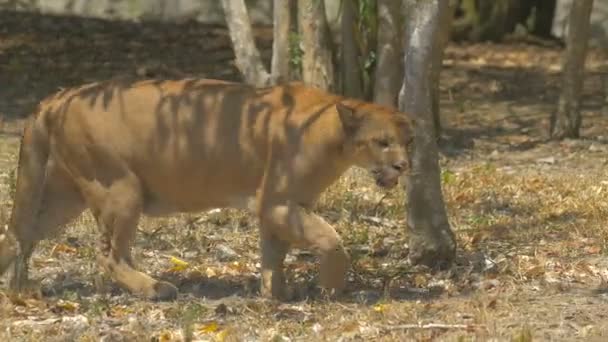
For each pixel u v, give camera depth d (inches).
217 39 1190.3
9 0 1267.2
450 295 465.7
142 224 576.1
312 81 833.5
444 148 844.0
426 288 475.2
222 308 433.4
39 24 1214.3
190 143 436.1
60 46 1154.7
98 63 1114.7
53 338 402.3
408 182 494.3
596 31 1233.4
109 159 438.6
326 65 837.2
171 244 546.0
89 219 568.7
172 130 436.8
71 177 447.5
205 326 411.5
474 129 927.0
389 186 420.2
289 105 433.4
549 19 1261.1
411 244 498.3
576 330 413.7
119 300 448.5
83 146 439.8
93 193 443.5
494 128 930.7
